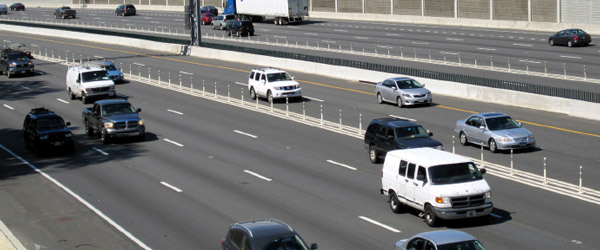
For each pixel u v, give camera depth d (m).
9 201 24.61
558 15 73.50
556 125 34.91
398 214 21.75
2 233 19.92
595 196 23.22
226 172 27.80
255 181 26.30
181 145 33.09
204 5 124.00
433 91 45.66
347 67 52.41
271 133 35.41
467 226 20.27
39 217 22.59
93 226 21.44
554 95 39.03
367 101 43.59
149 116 40.53
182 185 25.97
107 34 79.88
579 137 32.25
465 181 20.16
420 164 20.72
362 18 95.50
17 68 56.38
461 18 83.69
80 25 99.31
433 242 14.80
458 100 42.91
